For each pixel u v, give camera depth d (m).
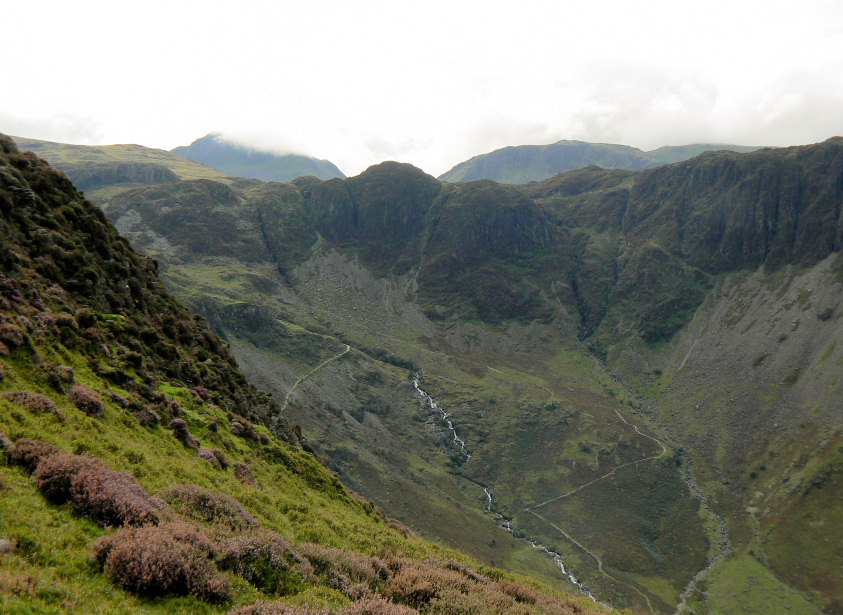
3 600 8.30
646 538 152.75
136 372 30.97
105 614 9.25
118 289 38.53
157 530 12.38
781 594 127.56
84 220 39.69
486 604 18.64
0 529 10.73
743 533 154.62
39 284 29.83
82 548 11.48
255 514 21.61
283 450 38.19
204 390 37.19
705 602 125.62
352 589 15.87
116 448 19.27
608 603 118.44
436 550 30.88
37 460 13.99
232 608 11.38
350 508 37.16
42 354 23.30
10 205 33.44
